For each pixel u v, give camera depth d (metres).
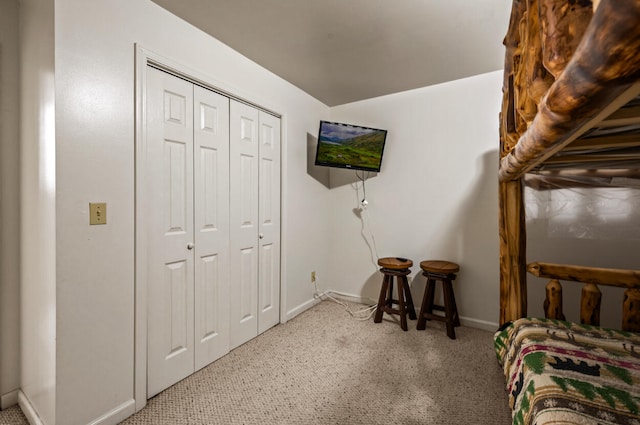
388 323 2.70
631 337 1.42
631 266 2.09
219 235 2.06
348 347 2.25
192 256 1.88
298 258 2.88
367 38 1.98
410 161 2.91
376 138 2.81
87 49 1.34
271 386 1.77
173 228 1.76
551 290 1.74
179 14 1.72
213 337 2.03
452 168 2.71
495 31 1.90
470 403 1.62
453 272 2.42
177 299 1.79
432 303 2.64
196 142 1.89
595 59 0.37
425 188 2.84
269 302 2.57
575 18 0.50
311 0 1.61
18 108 1.54
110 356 1.44
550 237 2.31
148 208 1.62
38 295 1.40
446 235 2.75
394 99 2.97
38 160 1.38
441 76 2.59
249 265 2.34
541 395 1.03
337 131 2.71
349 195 3.28
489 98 2.54
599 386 1.04
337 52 2.17
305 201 2.97
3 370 1.57
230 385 1.77
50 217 1.28
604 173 2.16
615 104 0.51
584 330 1.50
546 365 1.19
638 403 0.95
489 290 2.58
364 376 1.87
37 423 1.40
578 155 1.07
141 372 1.57
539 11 0.60
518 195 1.79
